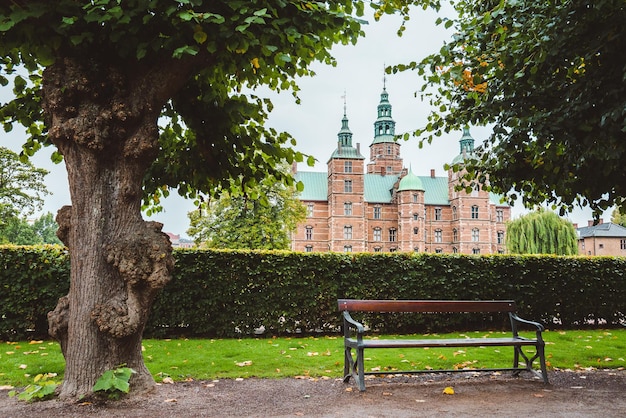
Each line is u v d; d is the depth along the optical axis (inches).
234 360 276.4
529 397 205.8
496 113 256.4
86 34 174.4
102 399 183.0
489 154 299.1
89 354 185.6
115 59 199.5
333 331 422.6
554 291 462.6
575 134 232.8
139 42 187.9
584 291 467.8
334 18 187.9
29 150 256.1
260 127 261.6
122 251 187.2
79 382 184.9
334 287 419.2
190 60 199.6
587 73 232.2
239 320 398.0
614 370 265.1
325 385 226.1
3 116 236.7
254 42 174.6
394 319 428.1
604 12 209.3
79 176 193.0
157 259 187.9
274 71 241.4
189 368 253.4
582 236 3117.6
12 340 365.4
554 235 1974.7
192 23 172.4
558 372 259.3
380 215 3004.4
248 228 1285.7
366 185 3115.2
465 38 255.9
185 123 253.1
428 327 436.1
